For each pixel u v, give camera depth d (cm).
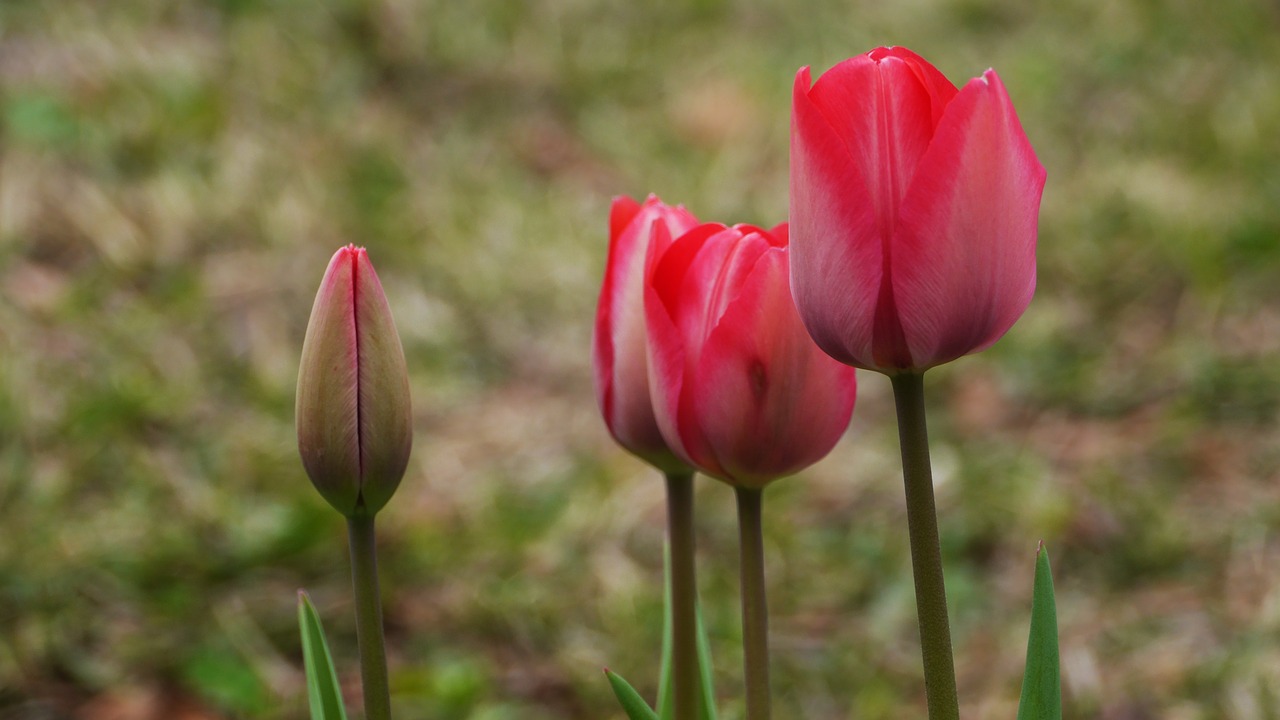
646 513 241
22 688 184
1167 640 203
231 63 367
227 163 327
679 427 107
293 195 323
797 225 103
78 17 361
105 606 202
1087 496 242
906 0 456
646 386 109
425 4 420
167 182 313
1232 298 302
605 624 211
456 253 322
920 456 104
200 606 205
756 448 107
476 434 266
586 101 401
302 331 287
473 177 356
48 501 222
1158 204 336
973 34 443
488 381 287
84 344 266
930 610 104
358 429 105
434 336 294
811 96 103
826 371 106
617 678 108
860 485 251
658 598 217
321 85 372
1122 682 193
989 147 102
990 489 243
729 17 452
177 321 280
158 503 227
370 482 105
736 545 233
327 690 110
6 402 236
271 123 352
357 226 323
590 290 316
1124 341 295
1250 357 282
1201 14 440
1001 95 102
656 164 373
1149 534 231
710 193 356
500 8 432
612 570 222
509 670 200
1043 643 106
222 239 307
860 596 220
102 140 321
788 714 191
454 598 216
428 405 274
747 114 391
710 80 411
